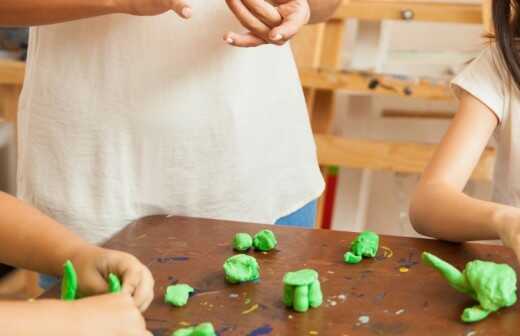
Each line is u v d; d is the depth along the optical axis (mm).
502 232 833
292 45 1716
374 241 848
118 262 721
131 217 1002
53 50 972
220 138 999
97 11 883
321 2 1040
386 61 1955
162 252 851
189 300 741
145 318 708
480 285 712
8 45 1759
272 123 1057
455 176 996
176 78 971
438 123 2195
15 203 806
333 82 1672
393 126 2205
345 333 684
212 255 844
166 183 1000
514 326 698
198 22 966
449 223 894
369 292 757
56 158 991
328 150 1754
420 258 840
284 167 1090
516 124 1088
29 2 893
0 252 787
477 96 1090
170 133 979
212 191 1019
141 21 953
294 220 1130
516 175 1115
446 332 688
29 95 1004
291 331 688
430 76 1805
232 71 991
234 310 724
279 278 787
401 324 699
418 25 2215
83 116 975
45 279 1038
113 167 985
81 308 618
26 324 594
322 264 820
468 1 1911
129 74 964
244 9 892
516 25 1077
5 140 1921
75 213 994
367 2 1771
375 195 2328
